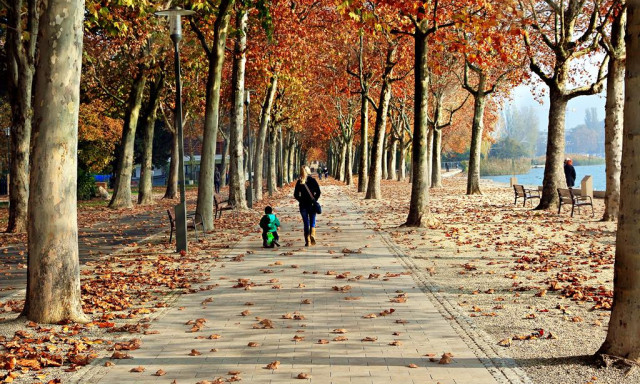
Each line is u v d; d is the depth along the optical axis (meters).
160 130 82.94
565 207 28.14
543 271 12.50
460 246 16.48
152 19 27.56
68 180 9.10
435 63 20.42
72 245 9.17
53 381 6.40
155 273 12.97
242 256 15.19
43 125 8.97
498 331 8.09
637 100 6.33
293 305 9.70
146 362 7.00
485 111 62.03
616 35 20.41
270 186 47.69
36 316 9.02
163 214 32.06
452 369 6.55
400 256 14.73
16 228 22.81
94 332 8.45
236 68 28.98
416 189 20.80
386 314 9.02
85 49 31.61
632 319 6.49
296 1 31.38
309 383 6.16
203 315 9.22
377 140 37.53
